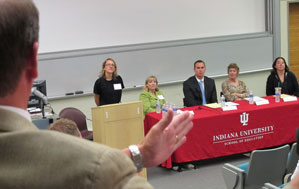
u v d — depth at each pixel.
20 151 0.47
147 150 0.60
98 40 6.63
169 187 4.54
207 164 5.22
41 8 6.21
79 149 0.47
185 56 7.23
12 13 0.49
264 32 7.91
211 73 7.48
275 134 5.27
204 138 4.89
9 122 0.50
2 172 0.47
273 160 3.36
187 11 7.25
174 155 4.86
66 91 6.41
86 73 6.52
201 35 7.40
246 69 7.79
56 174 0.45
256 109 5.12
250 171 3.31
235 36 7.63
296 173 1.74
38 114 4.48
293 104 5.34
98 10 6.58
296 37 8.42
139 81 6.91
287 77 6.42
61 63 6.35
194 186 4.55
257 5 7.83
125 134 4.12
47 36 6.29
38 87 4.67
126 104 4.08
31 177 0.46
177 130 0.62
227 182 3.45
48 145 0.47
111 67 5.72
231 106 5.15
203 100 5.71
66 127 2.31
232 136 5.02
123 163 0.48
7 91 0.51
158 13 7.02
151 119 5.09
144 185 0.48
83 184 0.45
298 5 8.37
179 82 7.21
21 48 0.50
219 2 7.48
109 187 0.46
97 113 4.07
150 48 6.94
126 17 6.79
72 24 6.43
